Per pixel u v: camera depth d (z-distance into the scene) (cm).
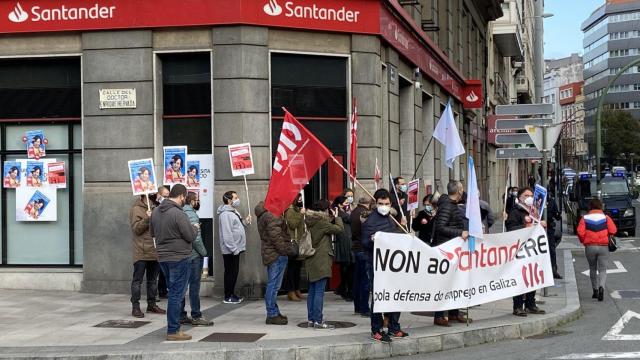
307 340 881
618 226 2680
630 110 13388
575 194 2856
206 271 1325
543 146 1350
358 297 1082
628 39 13412
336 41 1404
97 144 1341
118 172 1334
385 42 1539
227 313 1116
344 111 1422
